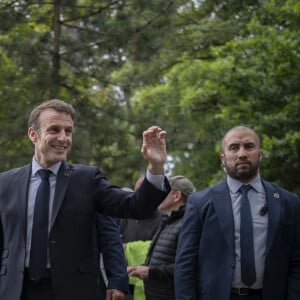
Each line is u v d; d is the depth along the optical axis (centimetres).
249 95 1280
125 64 1535
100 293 650
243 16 1819
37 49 1401
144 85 1566
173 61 1922
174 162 1847
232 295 539
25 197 486
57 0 1407
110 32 1405
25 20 1387
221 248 547
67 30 1531
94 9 1450
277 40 1205
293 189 1240
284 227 550
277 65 1234
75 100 1513
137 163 1487
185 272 555
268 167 1212
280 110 1259
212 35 1866
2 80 1427
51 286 470
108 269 594
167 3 1416
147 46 1434
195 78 1691
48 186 487
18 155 1385
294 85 1230
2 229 492
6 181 500
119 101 1631
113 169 1536
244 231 545
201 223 562
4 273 477
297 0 1155
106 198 486
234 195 563
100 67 1512
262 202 559
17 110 1395
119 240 602
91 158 1455
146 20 1446
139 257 732
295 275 550
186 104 1720
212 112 1756
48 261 473
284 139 1142
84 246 480
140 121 1525
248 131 573
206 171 1762
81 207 483
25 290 471
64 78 1491
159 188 459
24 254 472
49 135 483
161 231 667
